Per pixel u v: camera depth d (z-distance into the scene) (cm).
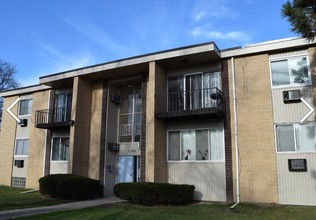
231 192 1377
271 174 1313
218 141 1463
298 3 936
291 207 1203
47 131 2062
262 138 1356
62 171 1930
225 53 1486
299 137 1299
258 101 1392
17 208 1252
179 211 1191
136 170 1745
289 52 1376
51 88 2105
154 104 1523
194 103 1548
